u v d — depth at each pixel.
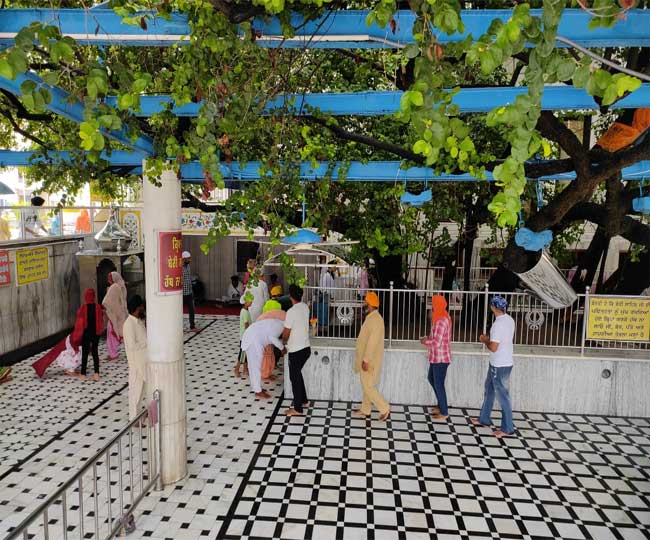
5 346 10.05
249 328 8.45
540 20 1.88
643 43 3.01
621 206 6.95
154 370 5.66
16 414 7.79
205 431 7.23
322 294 8.93
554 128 4.60
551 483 6.05
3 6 4.99
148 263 5.54
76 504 5.50
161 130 4.39
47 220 11.87
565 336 9.12
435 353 7.58
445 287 10.96
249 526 5.14
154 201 5.40
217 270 16.55
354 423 7.57
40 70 5.28
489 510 5.50
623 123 5.87
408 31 3.21
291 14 3.37
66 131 7.23
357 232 8.83
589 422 7.75
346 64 7.75
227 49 3.41
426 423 7.61
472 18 3.02
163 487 5.79
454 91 2.12
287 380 8.45
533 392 8.09
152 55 5.09
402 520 5.29
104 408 8.02
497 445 6.98
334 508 5.47
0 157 7.20
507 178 1.86
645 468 6.42
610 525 5.28
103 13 3.28
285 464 6.36
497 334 7.11
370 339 7.47
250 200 5.28
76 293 12.55
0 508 5.43
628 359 7.90
